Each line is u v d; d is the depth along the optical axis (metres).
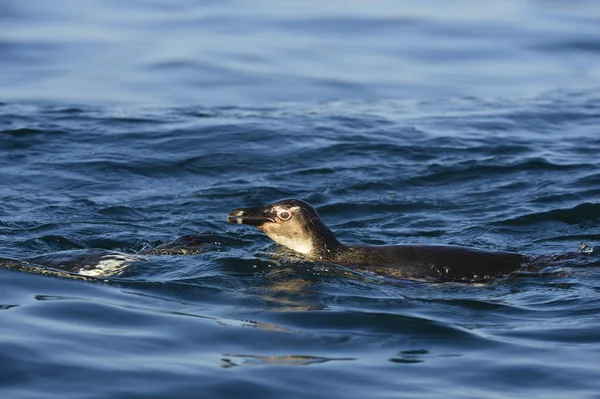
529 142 59.81
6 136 58.09
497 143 59.31
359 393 26.61
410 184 51.94
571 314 33.31
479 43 91.00
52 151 56.19
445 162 55.19
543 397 26.53
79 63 81.69
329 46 89.50
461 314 33.38
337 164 55.03
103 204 47.75
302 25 97.06
